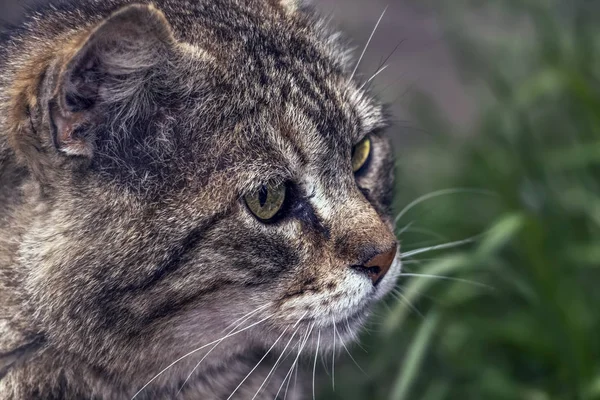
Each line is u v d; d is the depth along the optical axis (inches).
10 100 184.9
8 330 194.7
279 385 233.8
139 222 185.6
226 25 201.6
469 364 275.1
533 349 266.4
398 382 247.6
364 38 464.8
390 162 239.5
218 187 187.3
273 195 192.5
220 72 191.6
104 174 184.7
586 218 286.2
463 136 350.3
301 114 196.1
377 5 491.2
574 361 251.1
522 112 315.0
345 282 199.8
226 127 189.8
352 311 203.5
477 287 283.4
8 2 394.0
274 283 197.6
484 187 313.1
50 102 174.2
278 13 218.8
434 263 256.8
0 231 192.2
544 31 336.2
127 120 184.4
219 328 200.8
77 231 186.7
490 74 353.7
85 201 185.8
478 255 253.3
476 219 309.3
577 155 287.9
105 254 186.5
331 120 201.5
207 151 188.1
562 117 326.6
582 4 353.7
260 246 192.9
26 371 197.2
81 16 204.8
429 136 364.8
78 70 174.9
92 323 191.2
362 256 200.1
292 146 193.0
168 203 185.8
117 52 177.5
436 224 308.0
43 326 192.9
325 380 288.7
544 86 306.5
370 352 290.5
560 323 255.8
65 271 188.1
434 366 283.1
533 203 283.9
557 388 259.6
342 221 200.4
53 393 199.8
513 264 287.4
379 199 231.3
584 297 271.9
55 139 177.6
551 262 267.1
